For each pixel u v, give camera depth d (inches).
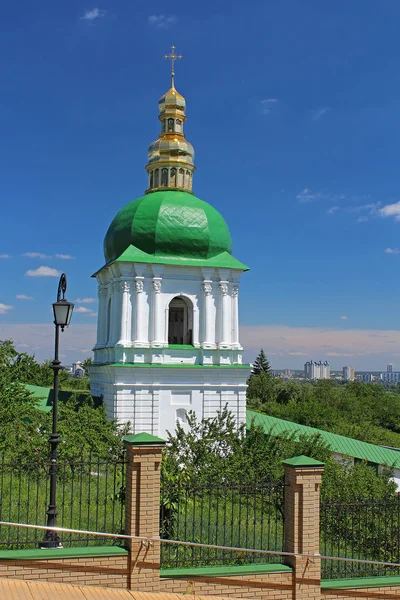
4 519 647.1
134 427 1434.5
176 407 1467.8
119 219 1568.7
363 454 1664.6
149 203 1539.1
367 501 644.7
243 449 1104.2
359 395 3796.8
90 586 526.6
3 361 1441.9
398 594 594.2
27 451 871.1
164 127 1660.9
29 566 518.6
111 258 1592.0
